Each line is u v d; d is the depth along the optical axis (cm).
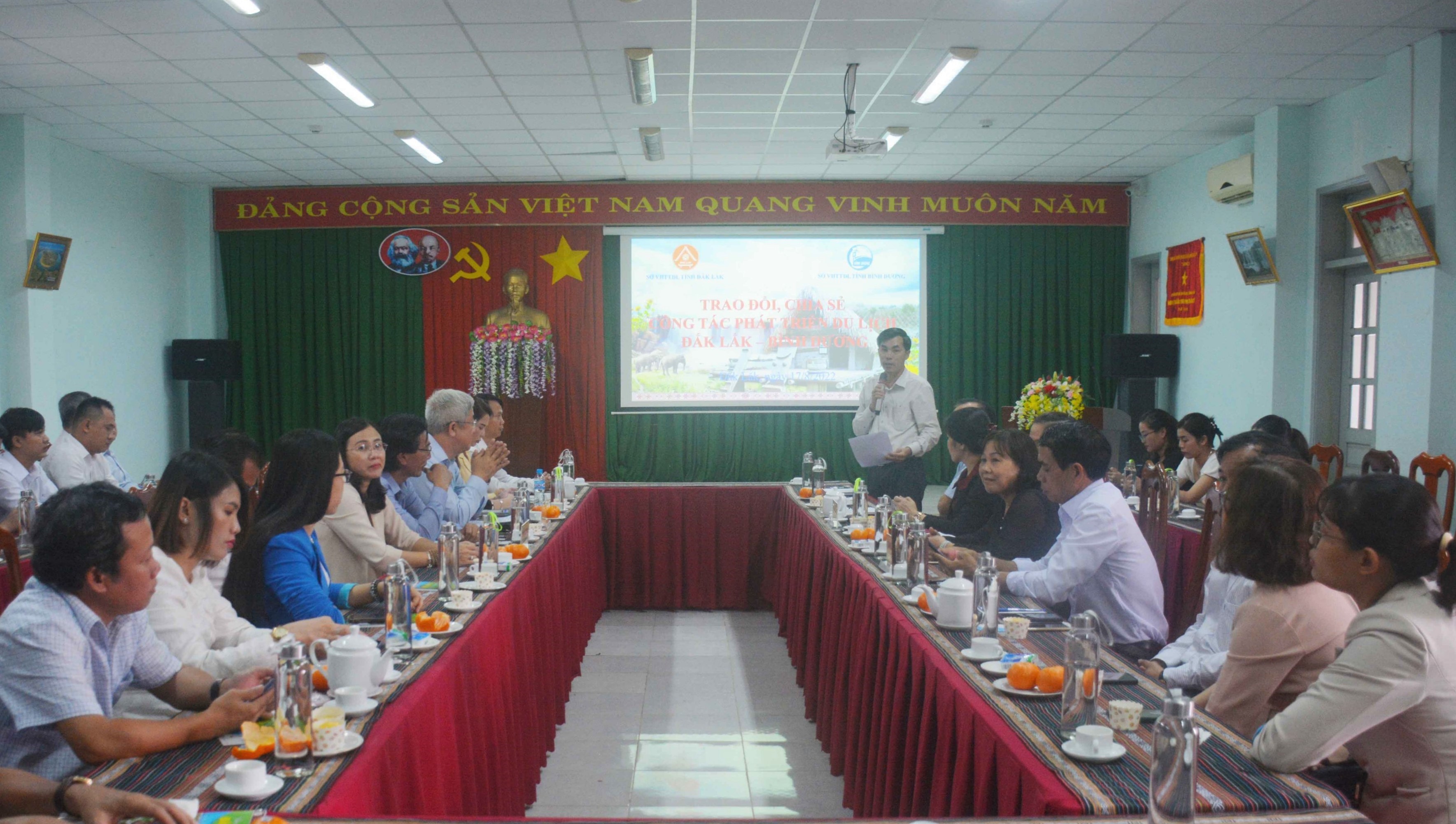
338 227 962
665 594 606
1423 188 574
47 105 675
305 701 167
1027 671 202
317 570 284
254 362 980
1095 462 301
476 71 605
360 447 340
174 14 510
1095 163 875
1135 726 182
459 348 977
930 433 583
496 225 959
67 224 773
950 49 566
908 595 293
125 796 144
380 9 502
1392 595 166
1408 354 589
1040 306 981
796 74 615
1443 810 161
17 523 459
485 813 248
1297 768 162
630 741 386
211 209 963
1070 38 553
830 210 952
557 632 400
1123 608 296
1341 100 659
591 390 979
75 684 168
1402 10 515
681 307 980
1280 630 193
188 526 218
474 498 446
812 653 414
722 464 991
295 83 629
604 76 617
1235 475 202
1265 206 718
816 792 336
